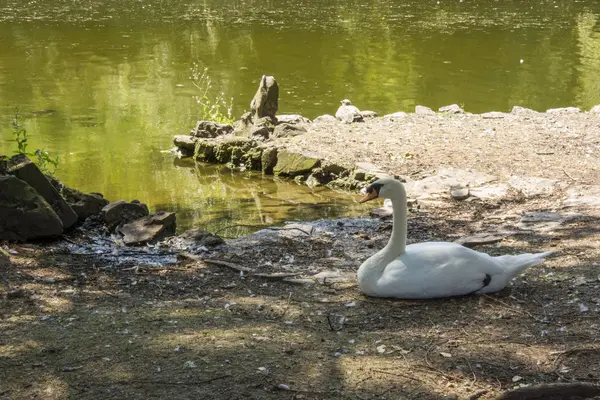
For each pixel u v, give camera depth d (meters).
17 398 4.67
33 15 30.94
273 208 10.72
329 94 18.69
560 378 4.84
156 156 13.76
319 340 5.50
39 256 7.74
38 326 5.78
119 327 5.75
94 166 13.04
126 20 29.78
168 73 20.84
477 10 32.56
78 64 21.92
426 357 5.18
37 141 14.53
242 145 13.30
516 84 19.89
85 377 4.91
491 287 6.38
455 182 10.80
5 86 19.23
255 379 4.86
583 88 19.44
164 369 5.00
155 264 7.69
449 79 20.38
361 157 12.27
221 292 6.76
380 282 6.36
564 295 6.38
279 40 25.55
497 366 5.04
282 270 7.45
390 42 25.30
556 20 29.72
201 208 10.77
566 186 10.45
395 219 6.40
